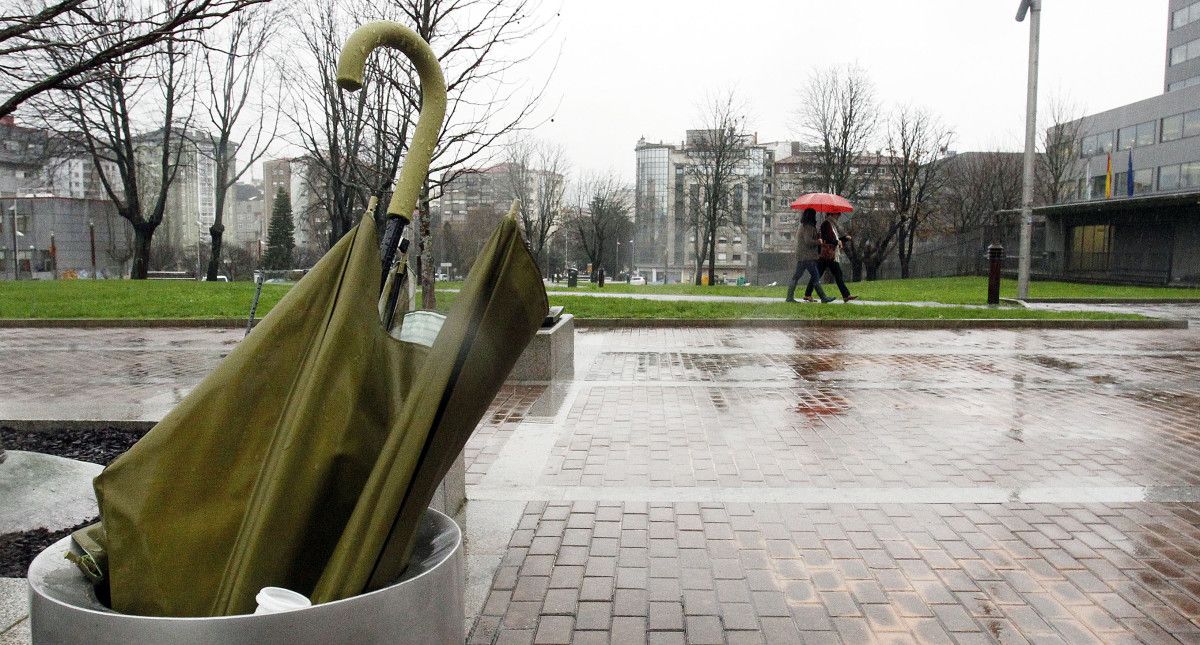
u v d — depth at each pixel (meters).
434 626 1.33
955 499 4.76
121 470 1.31
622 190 82.31
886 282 36.19
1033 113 20.23
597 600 3.42
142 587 1.26
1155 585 3.55
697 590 3.53
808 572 3.71
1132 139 49.47
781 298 21.73
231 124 31.59
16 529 3.76
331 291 1.43
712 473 5.30
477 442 6.11
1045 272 41.22
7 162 29.69
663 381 8.81
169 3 5.79
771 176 94.31
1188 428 6.60
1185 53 51.50
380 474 1.24
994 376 9.17
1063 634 3.11
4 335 13.49
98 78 4.35
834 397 7.89
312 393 1.29
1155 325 14.55
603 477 5.20
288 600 1.16
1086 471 5.35
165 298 18.30
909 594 3.48
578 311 15.64
